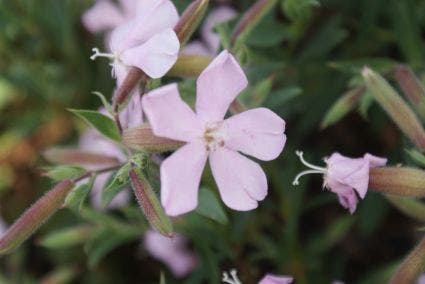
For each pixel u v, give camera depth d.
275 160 0.33
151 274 0.37
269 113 0.26
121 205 0.34
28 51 0.38
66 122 0.39
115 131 0.27
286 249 0.33
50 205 0.27
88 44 0.38
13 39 0.38
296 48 0.34
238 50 0.29
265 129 0.26
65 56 0.38
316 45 0.34
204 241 0.31
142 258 0.37
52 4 0.37
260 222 0.33
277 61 0.33
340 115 0.30
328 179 0.26
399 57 0.35
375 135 0.35
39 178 0.38
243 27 0.29
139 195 0.26
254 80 0.32
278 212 0.33
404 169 0.26
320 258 0.34
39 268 0.38
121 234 0.33
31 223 0.27
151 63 0.26
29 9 0.37
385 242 0.35
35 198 0.39
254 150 0.26
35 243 0.38
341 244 0.35
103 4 0.35
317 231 0.35
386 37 0.34
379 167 0.26
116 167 0.28
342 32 0.33
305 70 0.34
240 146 0.26
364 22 0.34
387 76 0.30
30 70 0.38
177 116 0.26
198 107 0.26
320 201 0.33
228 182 0.26
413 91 0.29
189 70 0.27
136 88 0.27
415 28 0.33
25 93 0.39
